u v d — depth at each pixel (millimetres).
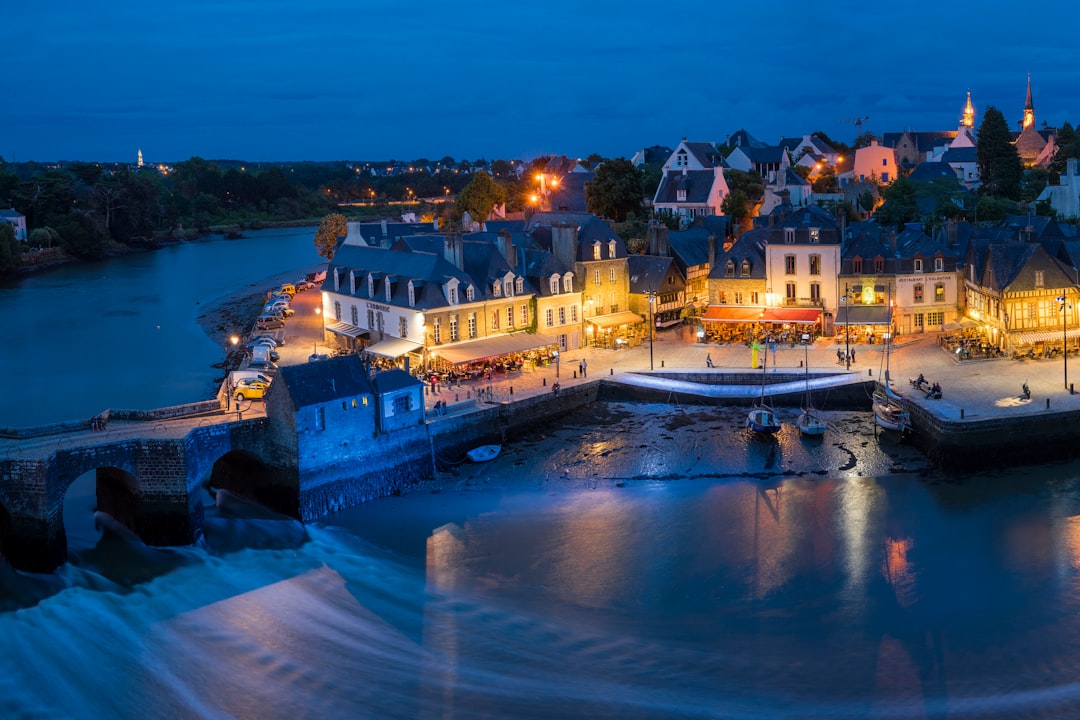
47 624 58188
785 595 60531
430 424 81312
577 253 112250
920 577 62219
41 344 131625
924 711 49156
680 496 75500
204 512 73375
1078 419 80688
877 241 111125
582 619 58406
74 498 76500
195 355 123438
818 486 76625
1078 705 49156
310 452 73062
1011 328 98875
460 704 50500
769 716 49219
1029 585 60781
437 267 101688
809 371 98312
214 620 58906
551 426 91750
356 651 55469
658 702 50438
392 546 68625
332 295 116562
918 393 88062
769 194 166875
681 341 114500
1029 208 149250
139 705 51000
